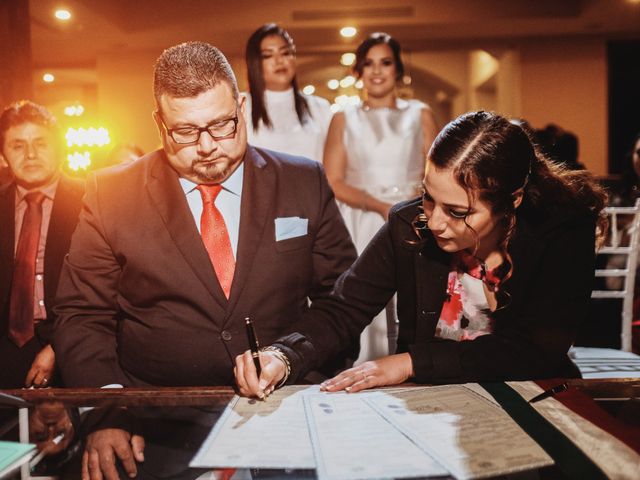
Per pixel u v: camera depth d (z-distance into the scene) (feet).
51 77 33.76
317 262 5.24
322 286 5.26
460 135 3.85
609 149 30.71
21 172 6.77
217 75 4.36
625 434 3.13
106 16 24.30
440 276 4.69
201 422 3.46
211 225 4.87
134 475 3.05
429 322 4.76
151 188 4.86
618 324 10.02
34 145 6.74
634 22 27.20
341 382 3.96
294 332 4.58
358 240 10.41
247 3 25.85
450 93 43.24
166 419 3.55
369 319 4.91
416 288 4.73
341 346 4.71
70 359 4.75
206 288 4.74
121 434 3.43
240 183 4.98
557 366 4.38
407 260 4.75
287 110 10.44
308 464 2.90
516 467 2.79
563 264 4.39
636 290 8.61
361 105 10.90
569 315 4.36
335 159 10.65
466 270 4.67
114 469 3.13
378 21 26.17
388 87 10.71
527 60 29.86
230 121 4.48
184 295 4.73
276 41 10.09
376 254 4.84
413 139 10.68
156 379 4.83
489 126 3.90
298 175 5.14
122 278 4.88
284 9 25.93
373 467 2.82
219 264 4.84
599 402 3.59
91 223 4.90
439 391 3.82
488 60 34.96
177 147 4.50
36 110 6.86
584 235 4.42
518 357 4.21
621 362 7.14
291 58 10.28
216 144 4.47
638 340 8.34
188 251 4.72
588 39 29.63
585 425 3.24
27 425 3.59
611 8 25.20
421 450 2.99
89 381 4.66
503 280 4.49
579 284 4.38
